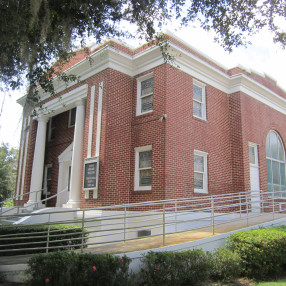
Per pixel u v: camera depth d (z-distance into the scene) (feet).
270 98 57.11
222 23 30.30
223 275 24.63
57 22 26.23
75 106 49.88
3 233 29.50
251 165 50.39
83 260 19.63
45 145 60.39
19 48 25.62
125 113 43.27
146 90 43.83
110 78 42.32
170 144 39.40
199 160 44.14
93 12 28.94
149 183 40.47
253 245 26.53
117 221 38.63
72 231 29.40
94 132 42.34
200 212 40.91
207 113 46.26
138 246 25.80
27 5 22.76
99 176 39.75
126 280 20.20
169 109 40.24
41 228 30.04
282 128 60.03
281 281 25.39
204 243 27.91
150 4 29.27
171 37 42.98
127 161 42.09
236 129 49.06
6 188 90.17
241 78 49.44
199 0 29.35
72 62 51.29
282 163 59.11
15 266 21.40
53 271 18.75
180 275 22.41
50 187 57.11
